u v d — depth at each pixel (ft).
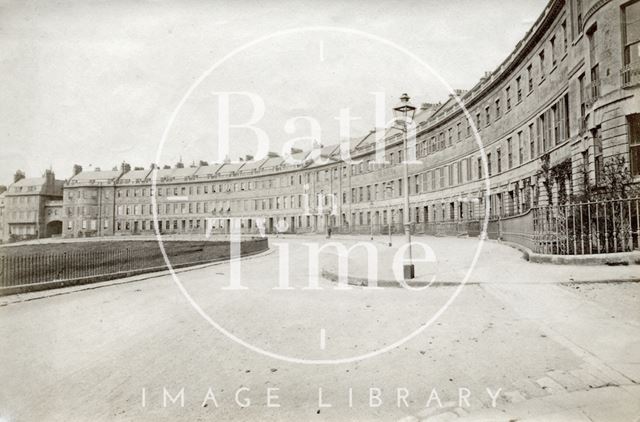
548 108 72.54
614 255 35.06
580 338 19.31
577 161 58.75
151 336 24.04
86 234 279.69
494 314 24.47
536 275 33.35
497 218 84.58
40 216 293.02
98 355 20.95
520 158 88.02
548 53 72.33
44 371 18.97
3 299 35.91
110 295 38.09
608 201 36.14
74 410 15.23
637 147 45.65
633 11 46.83
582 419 13.00
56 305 33.58
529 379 15.94
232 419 14.23
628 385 14.87
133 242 160.15
